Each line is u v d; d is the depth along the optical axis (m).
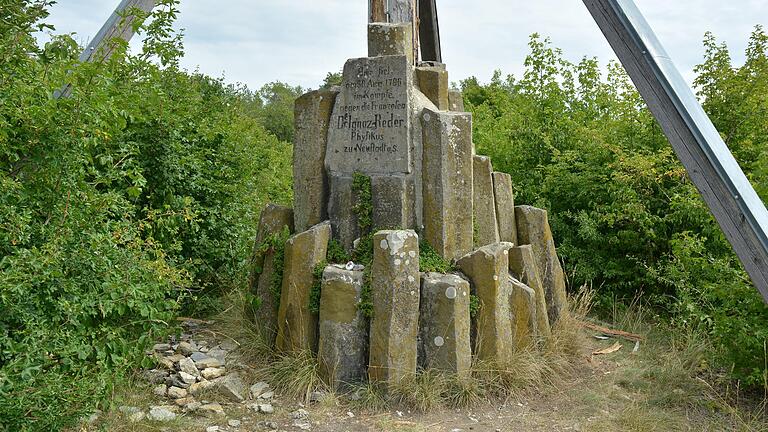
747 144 7.58
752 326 4.89
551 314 5.97
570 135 9.21
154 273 4.26
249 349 5.22
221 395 4.66
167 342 5.43
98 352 3.66
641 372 5.42
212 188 7.00
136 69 5.66
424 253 5.13
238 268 6.86
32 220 3.78
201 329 5.89
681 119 3.77
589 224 7.67
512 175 9.27
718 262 5.36
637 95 8.84
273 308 5.33
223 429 4.19
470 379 4.75
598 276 7.76
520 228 6.19
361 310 4.79
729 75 7.95
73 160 3.88
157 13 5.55
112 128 4.30
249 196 8.23
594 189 8.09
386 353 4.64
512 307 5.27
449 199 5.20
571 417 4.60
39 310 3.43
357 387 4.73
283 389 4.76
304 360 4.88
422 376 4.70
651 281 7.21
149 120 6.14
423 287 4.86
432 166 5.20
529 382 4.93
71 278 3.66
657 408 4.80
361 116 5.29
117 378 3.79
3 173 3.62
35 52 4.23
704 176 3.70
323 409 4.53
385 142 5.22
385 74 5.24
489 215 5.73
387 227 5.16
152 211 5.10
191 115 7.57
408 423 4.38
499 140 9.91
